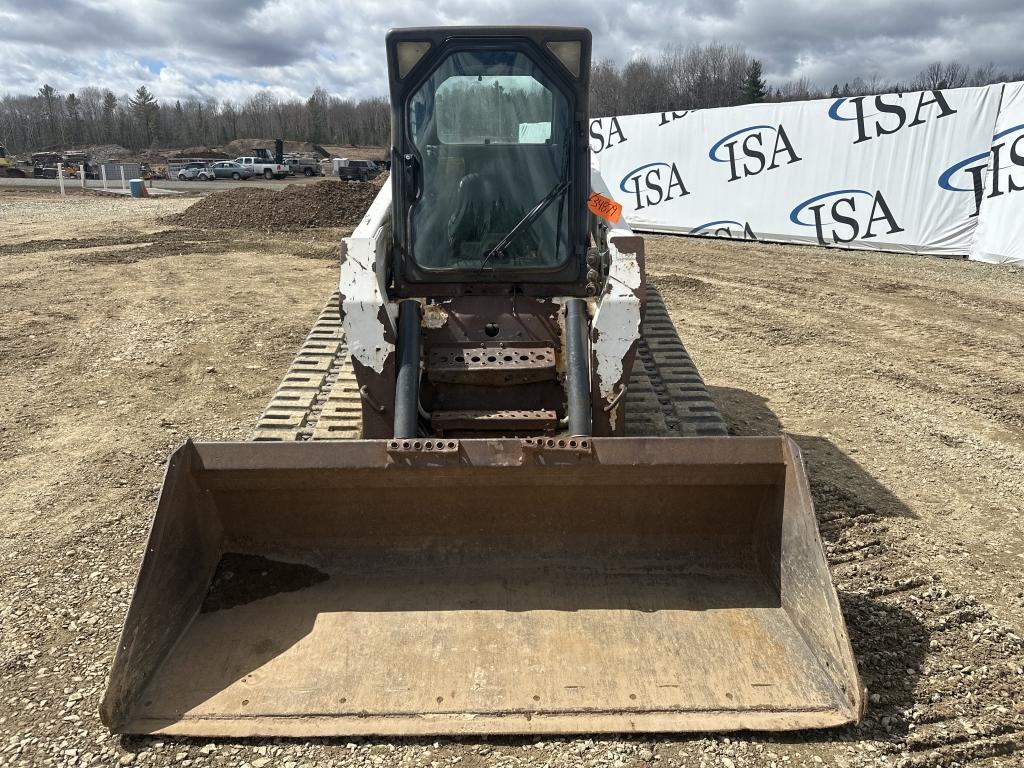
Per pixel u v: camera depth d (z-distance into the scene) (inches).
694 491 140.0
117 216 887.7
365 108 5036.9
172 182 1787.6
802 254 582.9
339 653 127.6
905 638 147.5
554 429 157.8
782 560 134.3
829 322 390.3
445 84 174.7
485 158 178.4
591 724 116.8
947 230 544.1
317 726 116.3
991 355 334.0
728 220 671.1
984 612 156.5
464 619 134.0
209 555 137.9
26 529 190.9
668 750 117.6
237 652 127.2
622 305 156.1
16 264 551.8
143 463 230.4
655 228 732.7
